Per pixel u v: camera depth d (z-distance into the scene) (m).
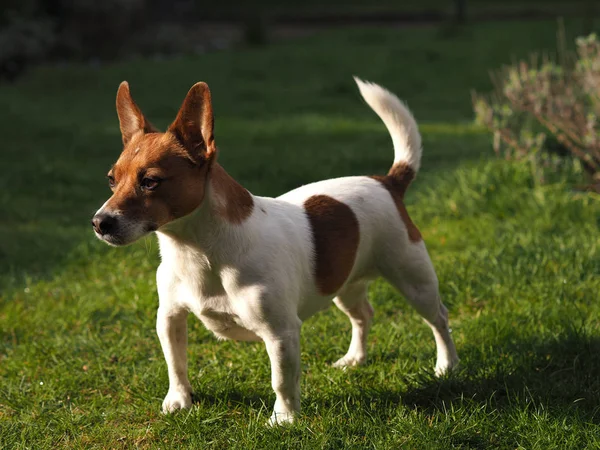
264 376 4.35
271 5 30.31
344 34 23.17
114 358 4.70
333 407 3.88
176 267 3.56
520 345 4.50
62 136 11.55
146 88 15.75
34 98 15.12
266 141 11.16
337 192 3.98
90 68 18.31
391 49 19.75
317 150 10.48
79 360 4.64
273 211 3.69
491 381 4.11
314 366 4.45
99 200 8.51
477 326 4.82
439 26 24.45
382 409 3.92
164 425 3.84
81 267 6.36
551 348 4.44
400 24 25.67
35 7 20.11
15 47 17.84
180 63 18.94
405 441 3.56
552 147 7.96
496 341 4.60
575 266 5.66
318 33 23.92
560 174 7.42
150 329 5.09
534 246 6.00
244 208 3.50
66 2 20.50
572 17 23.92
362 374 4.36
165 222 3.30
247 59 19.22
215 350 4.72
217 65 18.47
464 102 13.86
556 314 4.86
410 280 4.12
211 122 3.28
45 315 5.35
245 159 9.93
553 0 29.14
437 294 4.20
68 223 7.65
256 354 4.55
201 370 4.40
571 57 8.59
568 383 4.08
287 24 26.61
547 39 19.47
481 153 9.52
